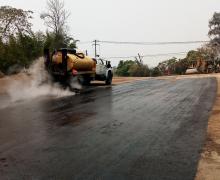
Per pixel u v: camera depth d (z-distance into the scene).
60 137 8.84
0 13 40.16
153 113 12.35
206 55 76.94
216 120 10.92
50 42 39.22
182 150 7.62
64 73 21.16
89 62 23.59
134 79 35.00
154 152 7.46
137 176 6.04
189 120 10.97
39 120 11.23
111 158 7.05
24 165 6.62
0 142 8.35
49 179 5.90
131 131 9.49
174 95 17.94
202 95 17.67
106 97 17.62
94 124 10.48
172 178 5.95
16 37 35.41
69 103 15.49
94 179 5.91
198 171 6.30
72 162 6.80
